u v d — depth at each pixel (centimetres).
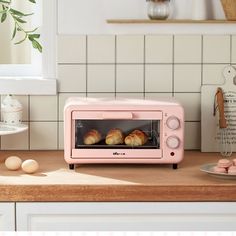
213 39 312
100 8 310
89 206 247
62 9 311
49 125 316
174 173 267
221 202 248
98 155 271
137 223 249
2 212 247
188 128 316
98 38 312
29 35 311
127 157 271
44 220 248
